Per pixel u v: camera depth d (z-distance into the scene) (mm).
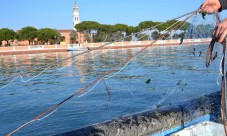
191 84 12203
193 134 2523
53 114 8664
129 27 82750
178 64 21531
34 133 6980
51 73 20656
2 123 8078
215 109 3232
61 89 13945
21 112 9391
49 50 55719
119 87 13164
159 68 20344
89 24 87250
